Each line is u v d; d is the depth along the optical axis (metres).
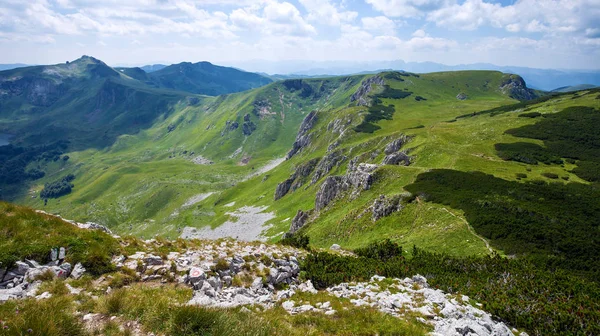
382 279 23.12
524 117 142.12
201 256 19.34
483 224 50.53
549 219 51.94
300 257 27.61
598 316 18.75
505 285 23.80
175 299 13.50
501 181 70.31
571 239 44.38
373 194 84.31
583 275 36.53
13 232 15.08
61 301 11.30
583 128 117.31
